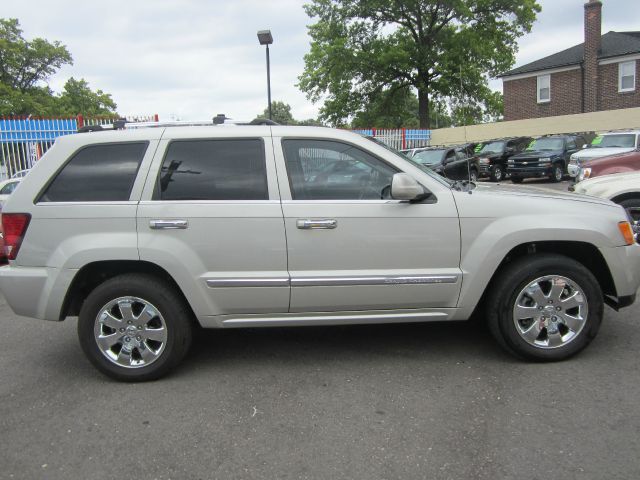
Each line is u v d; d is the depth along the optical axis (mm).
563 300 4062
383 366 4207
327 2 32031
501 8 31406
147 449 3104
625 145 16016
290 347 4691
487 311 4172
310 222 3910
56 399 3809
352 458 2945
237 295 3961
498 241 3965
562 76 30719
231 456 3002
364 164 4074
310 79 33562
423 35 31969
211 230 3912
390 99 34125
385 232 3957
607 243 4062
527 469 2783
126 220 3922
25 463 2992
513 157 20875
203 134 4086
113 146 4078
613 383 3736
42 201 3992
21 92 46281
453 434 3158
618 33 31281
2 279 4004
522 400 3539
